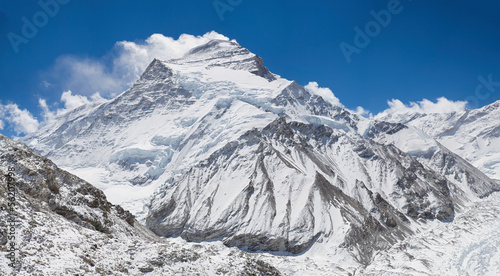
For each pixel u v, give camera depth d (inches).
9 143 3693.4
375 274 6461.6
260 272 3565.5
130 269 3038.9
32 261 2581.2
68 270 2659.9
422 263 6953.7
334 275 6515.8
